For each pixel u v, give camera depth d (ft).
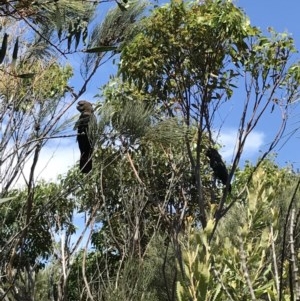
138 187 27.40
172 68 31.55
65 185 16.60
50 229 19.83
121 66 31.19
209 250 10.82
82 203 21.94
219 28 31.40
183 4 31.45
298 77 31.37
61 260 19.43
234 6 31.53
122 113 15.67
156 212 28.30
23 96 15.17
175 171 28.50
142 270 19.53
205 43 31.63
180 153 29.19
